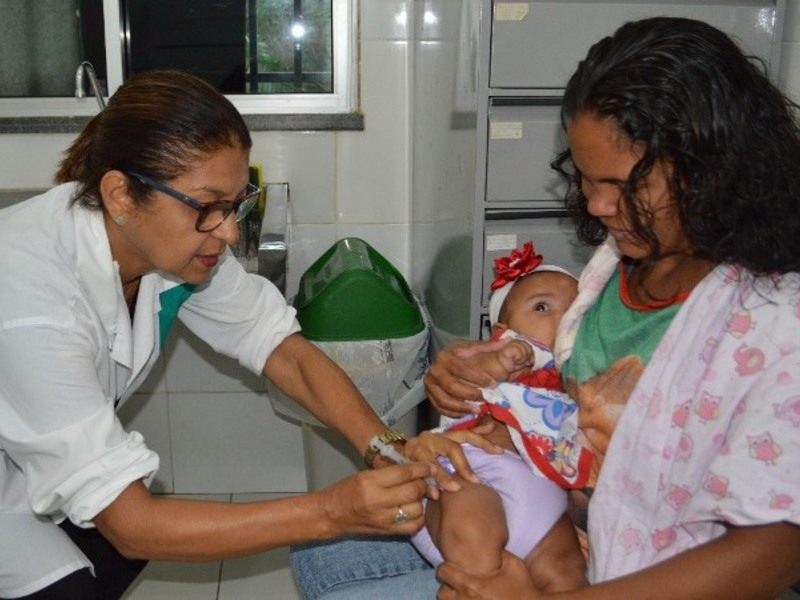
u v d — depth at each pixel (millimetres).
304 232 2824
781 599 1907
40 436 1223
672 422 995
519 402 1335
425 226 2652
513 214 2137
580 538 1247
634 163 950
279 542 1217
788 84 2514
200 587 2422
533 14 2004
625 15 2025
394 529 1185
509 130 2066
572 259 2180
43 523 1460
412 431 2477
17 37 2672
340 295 2320
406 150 2789
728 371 941
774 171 925
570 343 1223
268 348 1645
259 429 2742
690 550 958
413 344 2352
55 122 2658
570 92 1015
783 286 931
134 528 1218
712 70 915
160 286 1555
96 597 1611
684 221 947
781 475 887
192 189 1248
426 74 2545
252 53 2740
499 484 1257
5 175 2699
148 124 1233
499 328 1508
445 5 2303
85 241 1316
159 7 2688
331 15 2711
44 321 1238
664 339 1010
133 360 1516
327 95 2746
